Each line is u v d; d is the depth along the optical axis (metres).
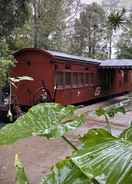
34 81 11.90
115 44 34.31
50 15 25.14
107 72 18.44
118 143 0.95
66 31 31.05
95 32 33.09
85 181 0.86
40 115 1.35
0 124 8.97
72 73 13.52
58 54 12.46
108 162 0.83
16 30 15.28
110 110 1.99
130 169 0.80
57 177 0.92
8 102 9.66
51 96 11.52
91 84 15.98
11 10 13.12
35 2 23.17
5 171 5.44
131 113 11.31
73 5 29.62
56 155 6.48
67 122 1.35
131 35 25.06
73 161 0.88
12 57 11.38
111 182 0.78
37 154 6.46
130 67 17.00
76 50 32.34
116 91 20.16
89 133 1.24
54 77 11.74
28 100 11.79
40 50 11.77
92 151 0.90
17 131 1.26
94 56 32.34
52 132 1.28
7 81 10.20
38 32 24.23
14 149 6.88
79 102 14.37
